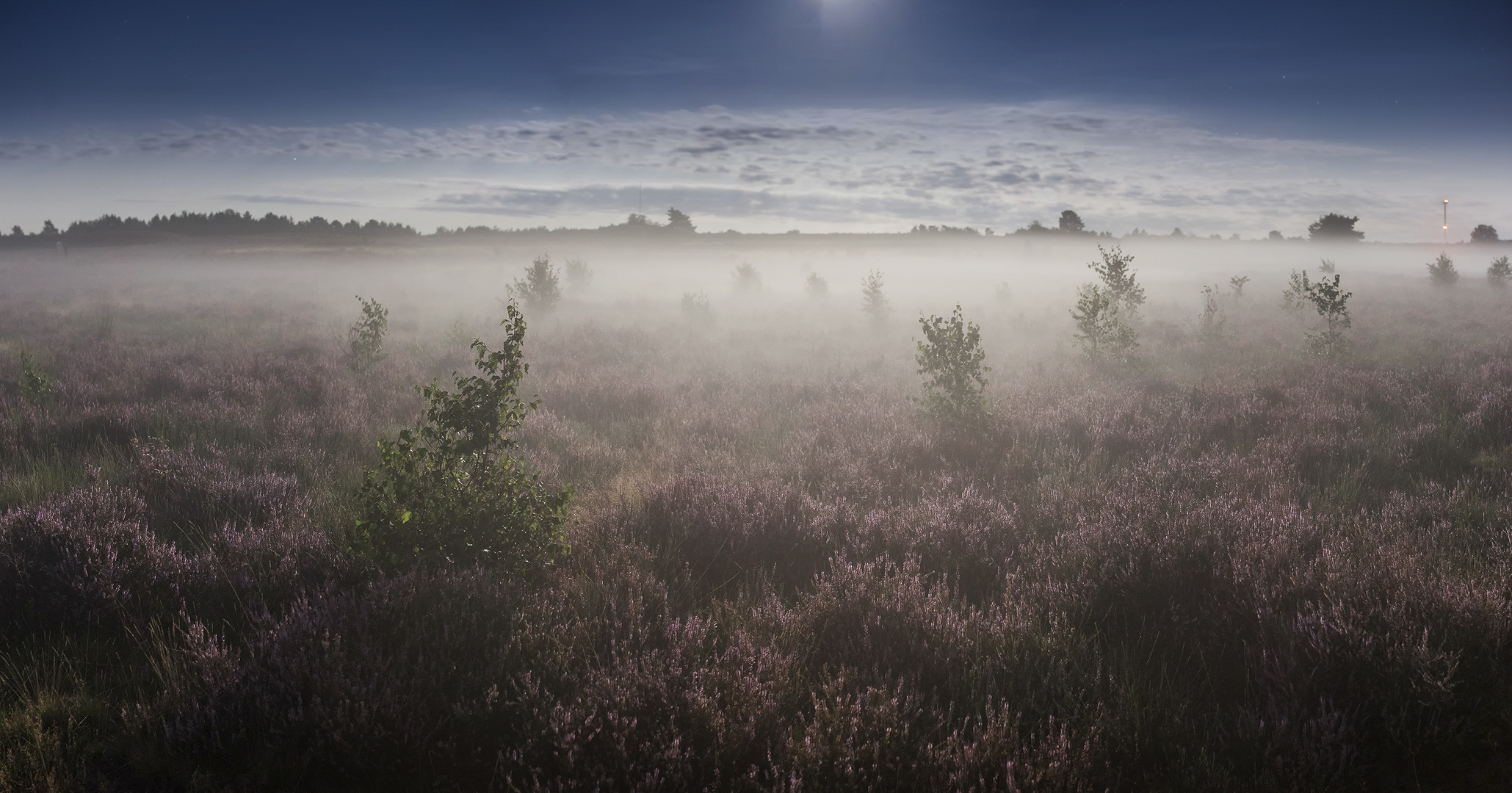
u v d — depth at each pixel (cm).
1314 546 496
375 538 473
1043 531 571
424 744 310
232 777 305
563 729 311
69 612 423
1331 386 1082
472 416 503
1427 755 311
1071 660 378
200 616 429
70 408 994
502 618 402
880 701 335
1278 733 308
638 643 391
